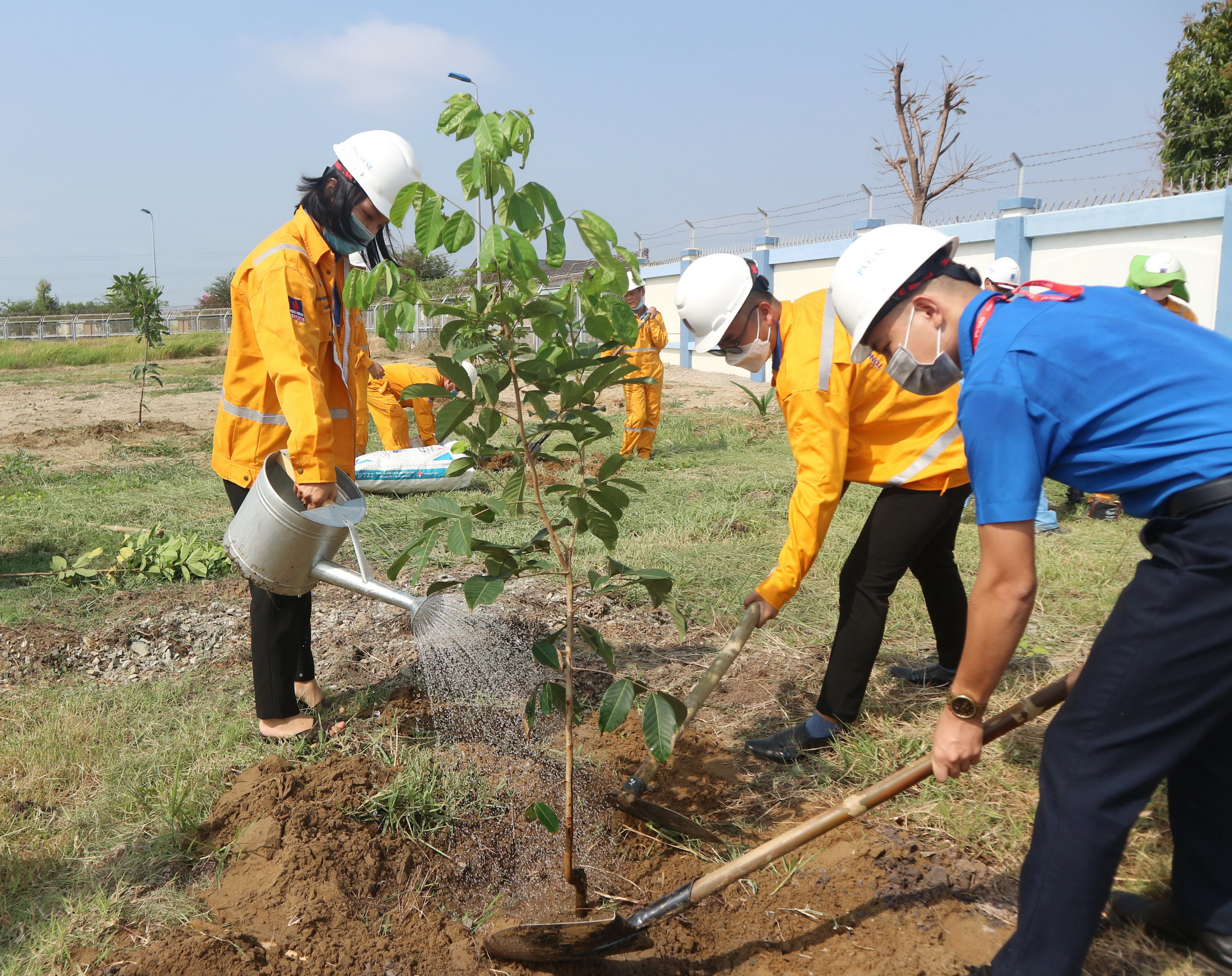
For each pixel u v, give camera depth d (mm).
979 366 1856
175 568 5355
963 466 2957
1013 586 1824
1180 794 2146
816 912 2439
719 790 3018
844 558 5219
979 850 2654
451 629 3172
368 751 3201
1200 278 10555
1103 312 1854
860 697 3162
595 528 2316
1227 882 2121
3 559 5656
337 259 3086
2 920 2350
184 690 3732
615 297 2146
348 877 2500
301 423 2836
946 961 2232
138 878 2518
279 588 2963
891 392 2932
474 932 2391
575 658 4043
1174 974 2160
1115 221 11367
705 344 2920
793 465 8703
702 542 5801
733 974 2270
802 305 2912
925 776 2129
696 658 4055
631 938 2201
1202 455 1744
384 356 24016
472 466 2295
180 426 12203
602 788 2977
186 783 2926
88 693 3674
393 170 2869
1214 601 1729
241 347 3090
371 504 7031
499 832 2777
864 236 2143
